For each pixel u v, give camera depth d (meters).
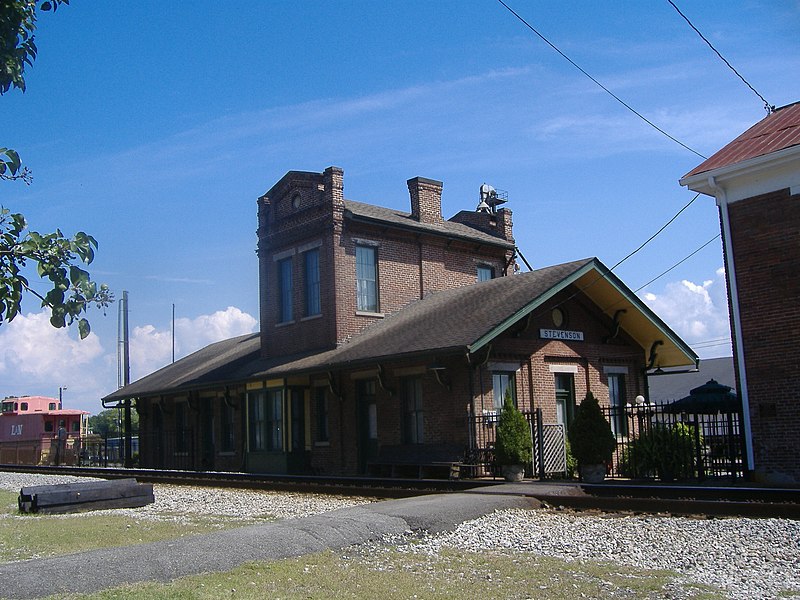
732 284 17.27
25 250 5.23
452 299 23.98
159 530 11.54
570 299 22.59
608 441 17.88
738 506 11.14
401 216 27.11
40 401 46.28
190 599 6.64
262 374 24.55
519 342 20.92
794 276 16.34
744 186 17.20
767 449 16.50
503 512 12.15
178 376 31.53
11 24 5.79
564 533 10.17
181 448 31.48
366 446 22.69
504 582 7.43
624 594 6.89
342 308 24.11
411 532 10.31
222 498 16.42
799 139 16.67
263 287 27.28
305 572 7.86
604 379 23.47
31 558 9.29
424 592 7.02
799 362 16.14
